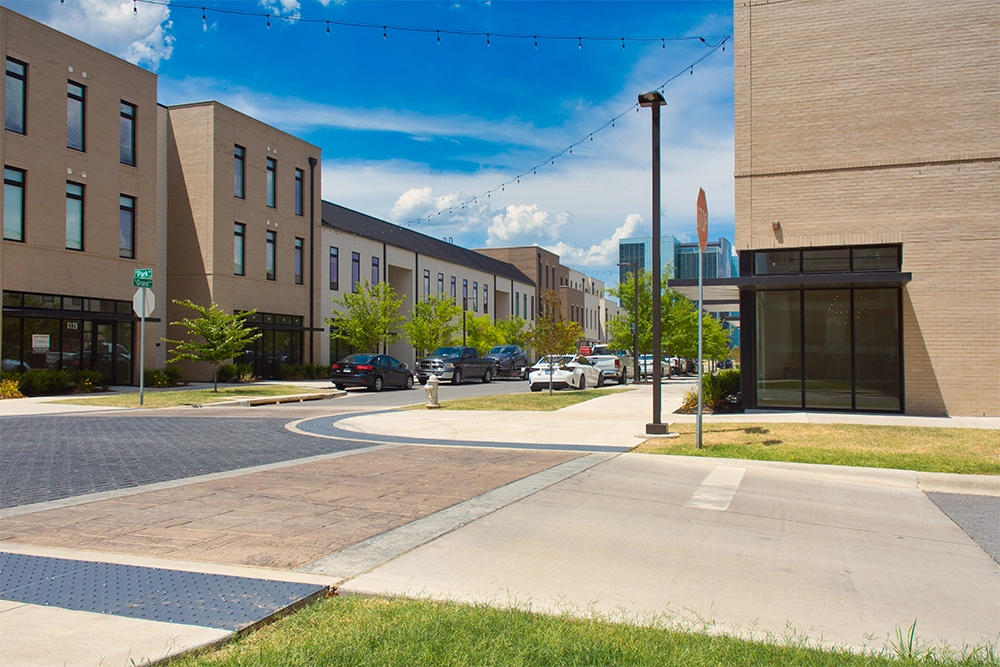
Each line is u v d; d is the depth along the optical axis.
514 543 6.00
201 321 25.33
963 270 15.64
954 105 15.77
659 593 4.96
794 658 3.80
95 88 25.88
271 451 11.10
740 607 4.76
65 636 3.76
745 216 16.95
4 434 13.02
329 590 4.67
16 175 23.08
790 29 16.81
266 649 3.62
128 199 27.62
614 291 41.00
